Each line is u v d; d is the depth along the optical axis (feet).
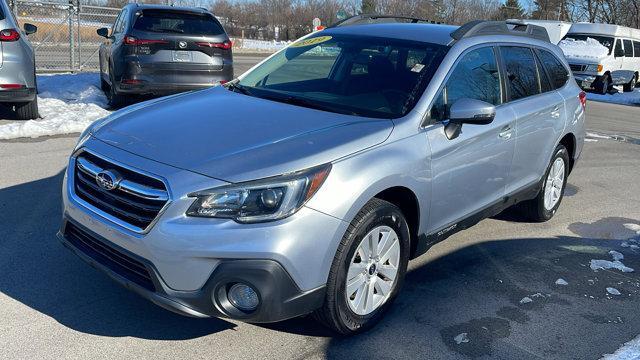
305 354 10.72
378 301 11.60
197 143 10.56
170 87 29.86
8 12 25.25
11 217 16.01
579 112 19.25
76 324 11.19
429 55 13.73
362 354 10.83
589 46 70.38
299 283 9.80
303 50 15.71
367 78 13.64
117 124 11.82
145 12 29.68
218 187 9.51
